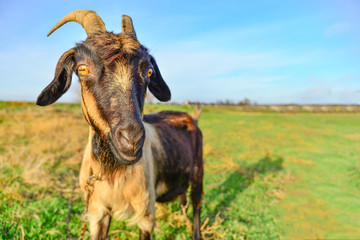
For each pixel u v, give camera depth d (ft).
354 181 5.36
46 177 4.49
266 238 3.29
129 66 1.54
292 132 11.69
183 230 3.33
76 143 7.43
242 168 6.28
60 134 8.43
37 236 2.73
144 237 2.16
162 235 3.09
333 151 8.19
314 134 11.16
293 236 3.35
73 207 3.51
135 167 1.99
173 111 3.51
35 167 4.59
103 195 1.97
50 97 1.77
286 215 3.93
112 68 1.50
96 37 1.62
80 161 5.83
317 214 3.93
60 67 1.69
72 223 3.09
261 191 4.91
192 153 3.26
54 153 6.29
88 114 1.59
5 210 3.13
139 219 2.08
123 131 1.36
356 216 3.81
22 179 4.38
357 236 3.31
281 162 7.08
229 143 9.37
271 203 4.38
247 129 12.30
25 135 8.14
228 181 5.45
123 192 1.96
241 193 4.80
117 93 1.46
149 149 2.27
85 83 1.56
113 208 2.03
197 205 3.28
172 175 2.71
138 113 1.45
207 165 6.57
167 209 3.76
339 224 3.60
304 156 7.66
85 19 1.89
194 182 3.35
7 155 5.46
